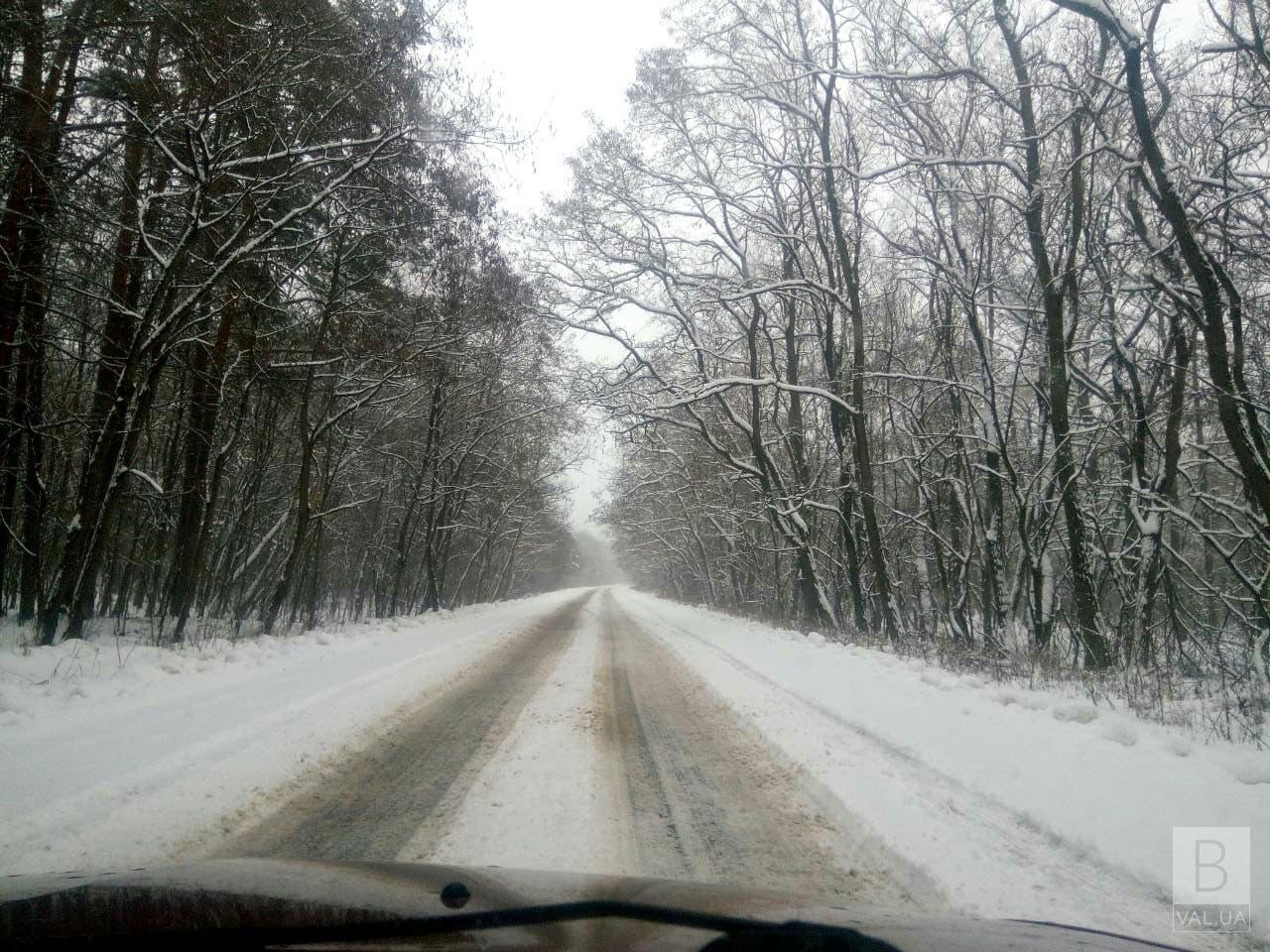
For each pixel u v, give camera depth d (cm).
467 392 2673
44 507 1427
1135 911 389
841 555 2683
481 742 737
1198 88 1307
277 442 2461
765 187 2162
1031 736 711
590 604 4419
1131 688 1003
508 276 1991
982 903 392
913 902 400
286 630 1848
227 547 2408
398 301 1864
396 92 1384
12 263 1265
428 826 496
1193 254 1009
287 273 1628
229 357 1762
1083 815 509
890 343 2231
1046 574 1642
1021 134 1523
